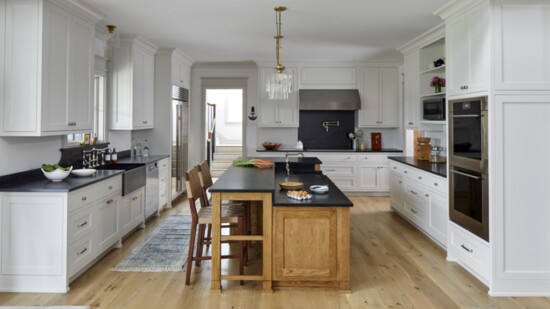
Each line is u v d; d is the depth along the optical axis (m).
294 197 3.10
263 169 4.44
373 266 3.68
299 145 7.44
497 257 3.03
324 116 7.68
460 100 3.50
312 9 4.04
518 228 3.04
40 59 3.14
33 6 3.14
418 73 5.37
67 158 4.14
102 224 3.71
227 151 10.20
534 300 2.95
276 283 3.14
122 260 3.79
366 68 7.25
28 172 3.53
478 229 3.23
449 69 3.73
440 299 2.97
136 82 5.30
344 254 3.05
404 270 3.58
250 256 3.98
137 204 4.73
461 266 3.67
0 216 3.03
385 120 7.30
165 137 6.15
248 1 3.78
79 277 3.37
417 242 4.45
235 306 2.84
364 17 4.34
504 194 3.03
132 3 3.80
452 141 3.69
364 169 7.21
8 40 3.15
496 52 2.99
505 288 3.04
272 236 3.05
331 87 7.25
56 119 3.37
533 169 3.03
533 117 3.02
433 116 4.92
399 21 4.48
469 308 2.82
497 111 3.01
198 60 7.17
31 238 3.04
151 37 5.28
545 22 3.00
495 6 2.99
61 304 2.85
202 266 3.66
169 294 3.04
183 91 6.88
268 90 4.33
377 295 3.03
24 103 3.15
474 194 3.29
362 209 6.20
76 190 3.18
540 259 3.04
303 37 5.32
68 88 3.54
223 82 7.74
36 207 3.03
